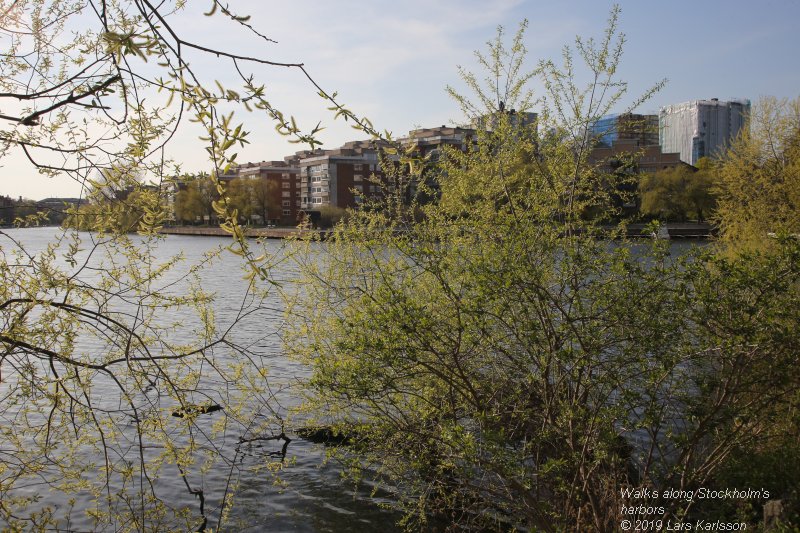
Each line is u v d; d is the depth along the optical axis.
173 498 8.84
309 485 9.48
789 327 5.23
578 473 6.01
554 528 5.59
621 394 5.76
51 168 3.74
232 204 2.48
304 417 10.93
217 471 9.62
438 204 7.57
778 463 6.50
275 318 21.28
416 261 6.07
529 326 5.86
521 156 7.65
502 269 5.79
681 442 5.54
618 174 7.71
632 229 7.20
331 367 6.59
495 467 5.41
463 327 6.14
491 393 6.75
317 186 110.06
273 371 13.91
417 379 6.98
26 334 3.90
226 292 29.39
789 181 17.77
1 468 4.38
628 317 5.51
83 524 6.89
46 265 3.92
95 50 3.73
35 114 3.05
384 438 7.14
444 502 7.88
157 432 4.66
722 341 5.16
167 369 5.55
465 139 8.16
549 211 7.04
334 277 8.18
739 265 5.43
